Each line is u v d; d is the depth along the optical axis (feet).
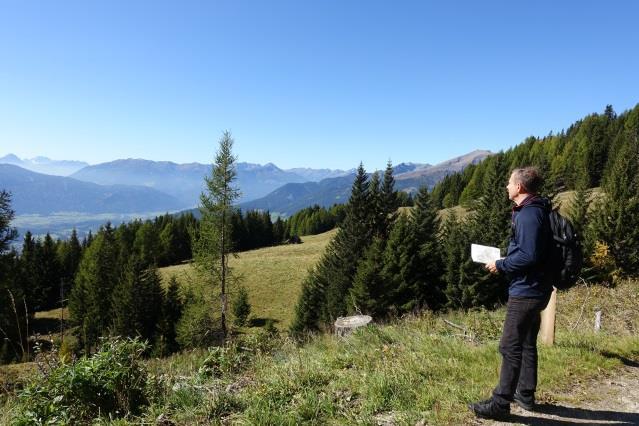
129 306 127.03
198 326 99.40
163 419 13.85
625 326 38.88
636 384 16.58
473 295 107.65
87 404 14.55
